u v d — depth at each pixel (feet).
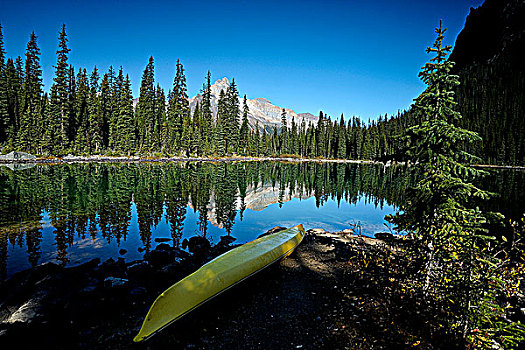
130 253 28.73
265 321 16.11
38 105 146.72
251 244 25.36
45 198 53.06
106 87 174.40
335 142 287.89
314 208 55.77
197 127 195.93
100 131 162.40
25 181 71.72
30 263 24.95
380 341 13.67
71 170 101.24
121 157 157.38
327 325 15.57
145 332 13.93
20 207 45.39
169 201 55.98
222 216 47.29
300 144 290.35
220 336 14.70
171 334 14.69
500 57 520.83
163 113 185.88
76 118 153.28
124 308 17.42
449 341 12.66
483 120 266.16
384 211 53.57
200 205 54.65
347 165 218.38
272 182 98.12
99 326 15.47
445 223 14.96
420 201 16.63
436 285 14.52
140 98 181.88
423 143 16.60
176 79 183.93
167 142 182.60
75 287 19.86
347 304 17.67
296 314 16.84
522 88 356.38
